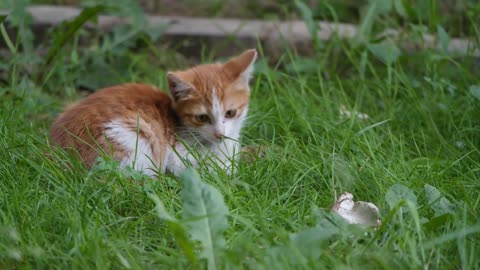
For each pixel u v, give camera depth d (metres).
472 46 9.38
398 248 4.84
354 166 6.32
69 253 4.76
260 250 4.79
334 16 9.39
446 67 8.70
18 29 9.12
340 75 9.15
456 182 6.01
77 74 8.88
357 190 6.11
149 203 5.70
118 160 6.34
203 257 4.61
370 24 9.20
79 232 4.94
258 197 5.86
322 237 4.78
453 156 6.77
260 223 5.20
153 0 10.80
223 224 4.82
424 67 8.74
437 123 7.73
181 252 4.91
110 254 4.84
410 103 7.95
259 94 8.48
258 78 8.22
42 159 6.08
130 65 9.01
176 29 9.63
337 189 6.12
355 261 4.73
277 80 8.74
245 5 10.91
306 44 9.49
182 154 6.86
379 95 8.41
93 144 6.32
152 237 5.25
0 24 8.55
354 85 8.62
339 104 8.03
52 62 8.87
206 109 6.96
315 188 6.23
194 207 4.84
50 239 5.14
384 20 10.16
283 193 6.02
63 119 6.65
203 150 6.94
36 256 4.78
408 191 5.45
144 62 9.16
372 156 6.40
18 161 6.20
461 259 4.74
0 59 9.17
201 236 4.72
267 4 10.91
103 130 6.37
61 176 5.82
